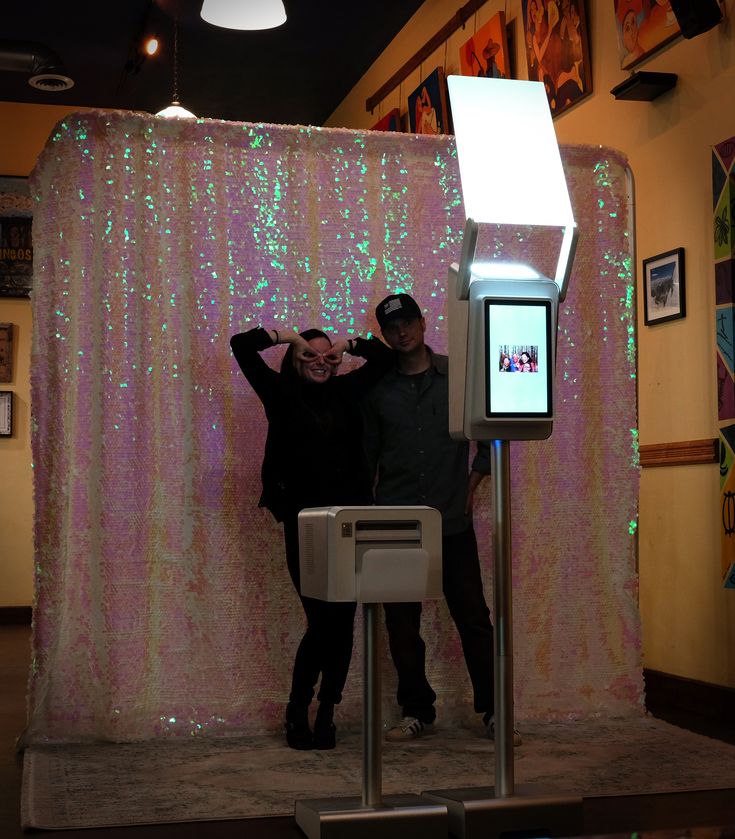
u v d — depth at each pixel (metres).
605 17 5.28
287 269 4.16
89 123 3.98
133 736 3.87
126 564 3.91
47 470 3.89
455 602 3.99
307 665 3.75
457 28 6.81
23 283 9.19
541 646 4.30
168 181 4.07
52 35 7.67
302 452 3.75
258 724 4.01
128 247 4.00
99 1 7.16
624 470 4.44
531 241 2.80
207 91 8.81
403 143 4.29
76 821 2.77
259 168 4.16
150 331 4.00
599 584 4.38
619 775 3.29
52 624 3.84
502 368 2.71
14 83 8.71
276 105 9.19
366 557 2.54
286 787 3.14
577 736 3.95
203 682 3.97
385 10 7.45
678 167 4.72
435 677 4.24
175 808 2.90
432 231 4.31
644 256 4.99
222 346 4.08
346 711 4.14
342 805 2.64
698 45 4.56
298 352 3.82
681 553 4.71
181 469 4.01
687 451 4.62
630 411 4.46
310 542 2.68
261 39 7.80
